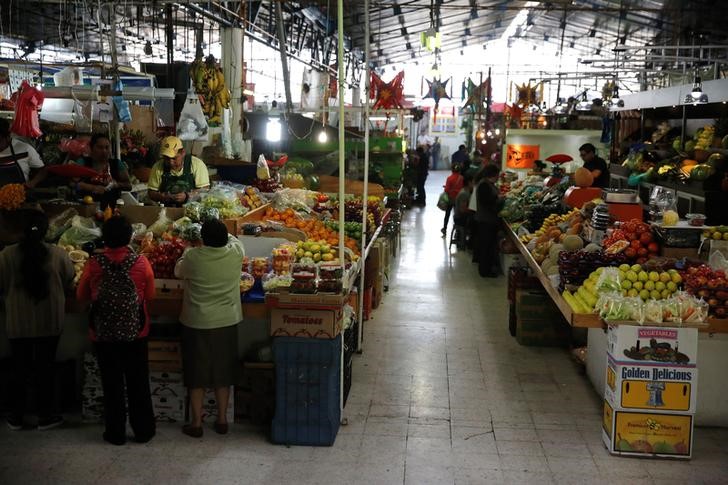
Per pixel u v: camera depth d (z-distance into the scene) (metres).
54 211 5.46
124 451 4.49
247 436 4.75
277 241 5.63
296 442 4.62
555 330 6.87
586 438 4.80
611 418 4.54
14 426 4.76
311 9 12.59
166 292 4.80
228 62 9.20
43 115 6.30
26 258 4.48
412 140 38.53
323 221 7.19
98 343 4.41
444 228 13.48
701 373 4.94
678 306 4.46
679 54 16.58
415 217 17.12
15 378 4.80
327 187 10.60
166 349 4.84
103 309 4.32
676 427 4.45
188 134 6.47
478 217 10.19
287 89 10.02
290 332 4.57
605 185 10.13
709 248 5.66
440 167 39.22
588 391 5.72
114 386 4.48
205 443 4.63
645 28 16.19
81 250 5.08
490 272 10.28
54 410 4.95
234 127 9.28
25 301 4.54
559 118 16.83
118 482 4.10
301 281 4.55
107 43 13.60
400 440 4.73
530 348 6.86
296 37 14.03
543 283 6.38
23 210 5.24
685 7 12.88
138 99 6.02
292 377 4.57
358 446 4.63
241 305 4.72
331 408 4.64
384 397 5.52
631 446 4.50
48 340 4.65
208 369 4.55
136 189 6.48
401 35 18.62
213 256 4.45
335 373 4.72
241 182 8.36
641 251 5.68
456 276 10.34
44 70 8.75
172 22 9.05
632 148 13.27
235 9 9.78
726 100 9.76
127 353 4.47
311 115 11.73
